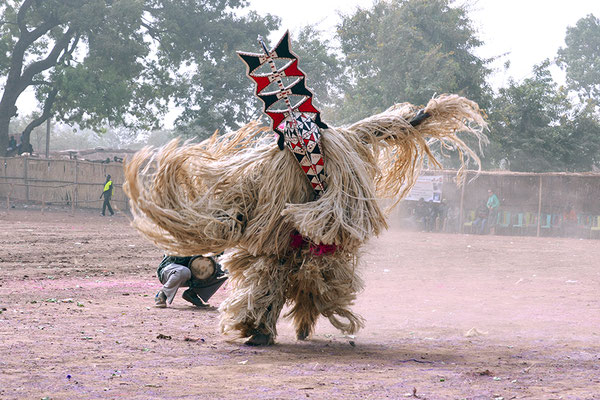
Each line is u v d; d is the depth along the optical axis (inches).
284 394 171.5
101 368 202.2
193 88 2103.8
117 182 1617.9
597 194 1391.5
